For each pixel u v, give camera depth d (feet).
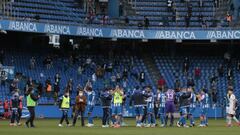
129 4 271.08
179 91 170.50
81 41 258.16
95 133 114.93
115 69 255.91
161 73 258.57
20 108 154.92
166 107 153.99
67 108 148.56
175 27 254.27
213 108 236.84
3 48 239.50
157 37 248.73
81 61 253.65
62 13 251.80
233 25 258.98
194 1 276.00
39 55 247.70
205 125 158.92
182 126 153.58
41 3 247.50
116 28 246.68
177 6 273.75
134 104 151.12
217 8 272.31
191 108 154.81
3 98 211.82
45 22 228.63
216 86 250.37
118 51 264.93
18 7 238.07
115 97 148.25
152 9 272.10
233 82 254.27
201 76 257.96
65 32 233.96
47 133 113.80
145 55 266.16
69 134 110.83
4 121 184.55
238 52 266.57
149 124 152.05
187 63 259.60
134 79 253.44
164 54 267.18
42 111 214.48
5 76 220.43
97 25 243.60
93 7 262.26
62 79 241.76
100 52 261.85
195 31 248.73
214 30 247.09
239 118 195.72
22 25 221.66
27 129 130.62
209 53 268.82
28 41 247.09
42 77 237.25
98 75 247.91
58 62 248.52
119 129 133.59
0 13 229.86
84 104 149.48
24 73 233.96
